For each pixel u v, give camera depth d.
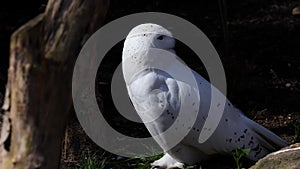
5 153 5.63
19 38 5.14
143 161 9.84
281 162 7.85
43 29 5.27
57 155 5.68
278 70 13.59
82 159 9.73
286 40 15.17
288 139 10.62
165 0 17.23
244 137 9.01
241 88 12.31
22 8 14.70
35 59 5.21
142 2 16.95
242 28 16.06
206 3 17.45
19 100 5.34
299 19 16.47
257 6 17.55
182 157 9.16
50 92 5.36
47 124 5.45
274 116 11.58
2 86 11.73
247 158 9.14
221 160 9.38
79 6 5.30
